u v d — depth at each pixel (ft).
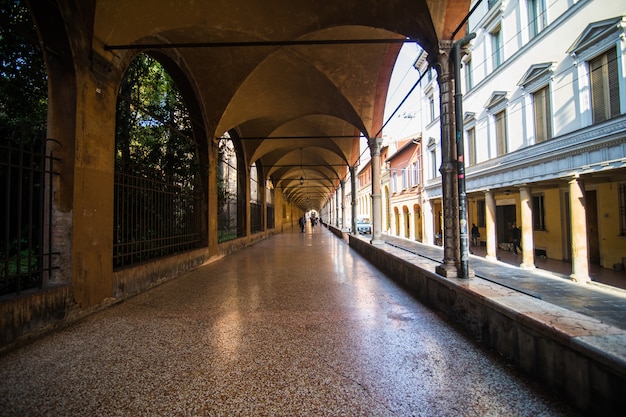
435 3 13.44
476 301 10.23
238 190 47.06
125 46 14.52
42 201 11.79
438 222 58.54
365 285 18.76
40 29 12.14
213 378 7.82
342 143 49.01
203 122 28.43
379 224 30.60
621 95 22.04
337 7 18.30
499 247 46.55
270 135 46.24
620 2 22.53
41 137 12.85
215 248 30.99
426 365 8.42
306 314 13.07
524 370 7.89
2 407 6.63
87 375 8.02
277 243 51.49
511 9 34.83
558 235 35.17
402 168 74.69
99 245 14.02
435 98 55.16
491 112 38.04
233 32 20.33
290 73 28.60
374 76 27.86
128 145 23.20
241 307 14.20
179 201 25.12
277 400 6.85
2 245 17.62
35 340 10.44
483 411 6.37
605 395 5.58
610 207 29.04
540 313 7.84
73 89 12.73
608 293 21.01
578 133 25.34
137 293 16.97
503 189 36.24
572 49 26.05
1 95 17.56
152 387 7.42
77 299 12.60
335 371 8.14
